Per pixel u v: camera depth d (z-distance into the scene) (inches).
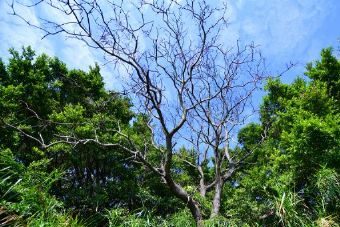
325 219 291.1
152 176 658.8
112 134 605.3
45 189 214.8
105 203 600.4
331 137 385.1
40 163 486.3
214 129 501.4
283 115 499.5
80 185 639.8
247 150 636.1
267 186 425.1
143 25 370.6
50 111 644.7
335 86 576.1
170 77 413.4
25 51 671.1
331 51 600.4
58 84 666.8
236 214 434.0
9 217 192.5
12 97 577.9
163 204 608.1
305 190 346.3
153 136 474.3
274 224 326.0
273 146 542.3
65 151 556.7
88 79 693.3
